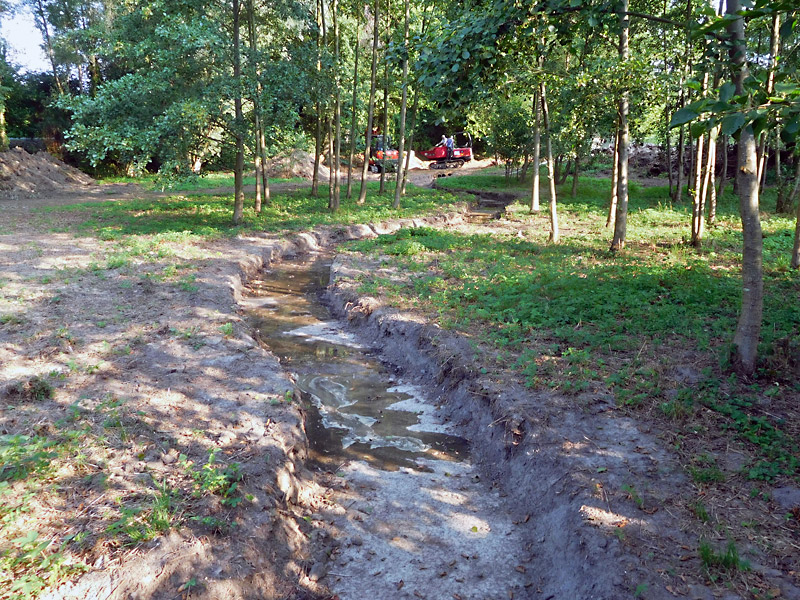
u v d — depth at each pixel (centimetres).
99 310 908
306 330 1005
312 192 2625
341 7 2261
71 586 351
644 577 389
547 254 1355
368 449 637
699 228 1371
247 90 1558
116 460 489
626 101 1246
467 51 616
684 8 1234
